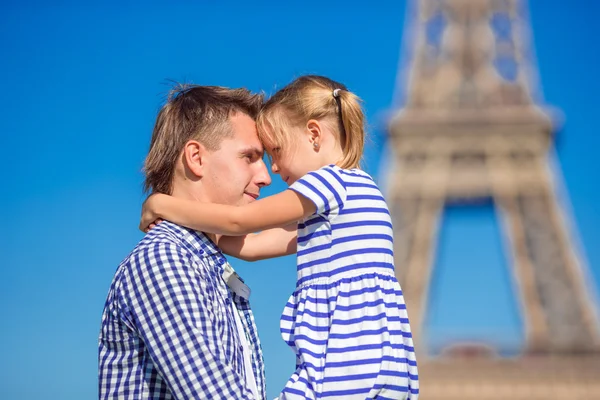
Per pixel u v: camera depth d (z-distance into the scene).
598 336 64.62
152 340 6.23
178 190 7.31
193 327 6.21
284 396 6.78
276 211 7.08
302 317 7.07
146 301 6.30
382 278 7.09
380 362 6.74
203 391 6.09
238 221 6.98
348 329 6.89
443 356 65.44
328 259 7.18
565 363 64.75
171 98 7.48
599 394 64.06
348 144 7.87
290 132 7.89
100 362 6.56
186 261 6.51
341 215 7.26
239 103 7.56
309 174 7.32
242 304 7.25
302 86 7.98
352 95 7.99
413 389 7.07
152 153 7.39
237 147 7.27
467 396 64.75
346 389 6.71
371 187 7.52
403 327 7.13
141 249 6.54
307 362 6.83
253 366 7.12
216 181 7.20
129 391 6.36
